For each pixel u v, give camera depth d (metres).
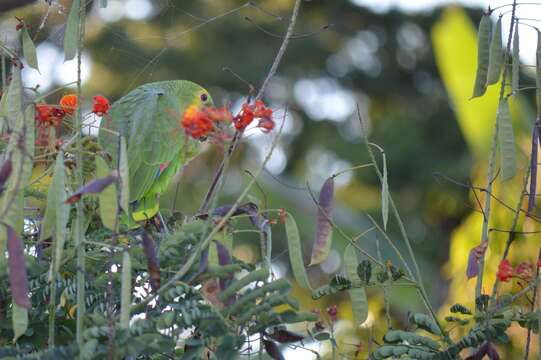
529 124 11.77
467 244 11.73
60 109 6.47
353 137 25.56
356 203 24.19
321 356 7.02
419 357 5.89
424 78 26.89
